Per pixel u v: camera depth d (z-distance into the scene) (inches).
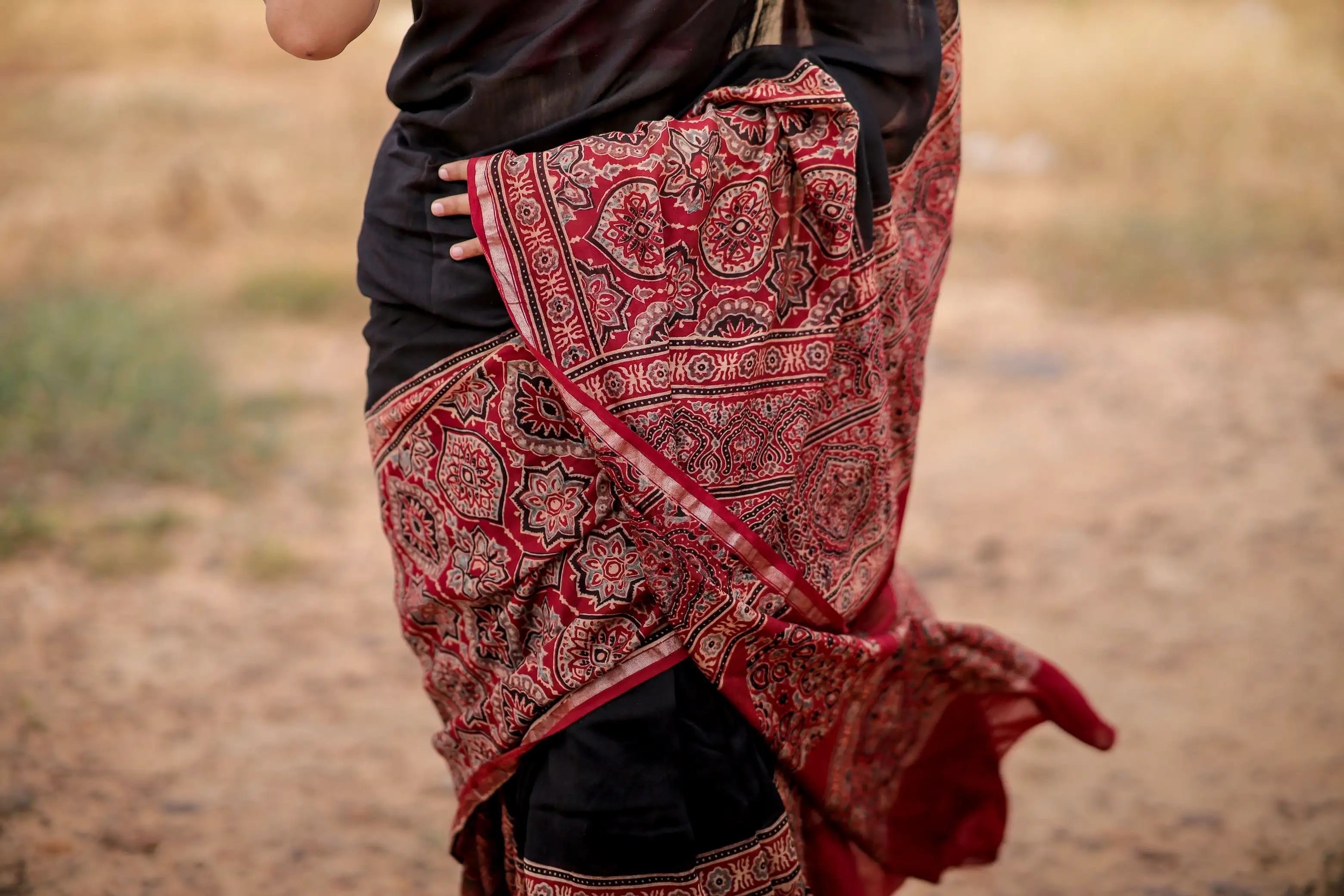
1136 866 105.7
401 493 66.9
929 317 74.4
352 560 167.8
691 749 61.8
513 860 68.3
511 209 59.6
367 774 120.2
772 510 62.6
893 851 77.6
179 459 192.2
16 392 199.6
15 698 129.4
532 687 62.1
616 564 60.9
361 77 417.1
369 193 66.3
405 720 130.6
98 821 109.3
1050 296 281.9
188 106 411.2
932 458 205.5
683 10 60.8
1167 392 229.8
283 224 316.5
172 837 107.9
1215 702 133.2
